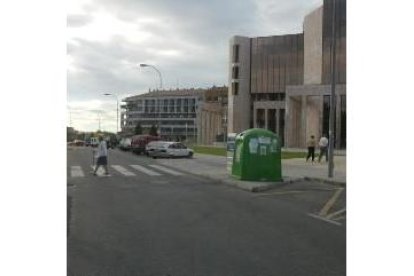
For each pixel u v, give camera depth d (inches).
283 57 3459.6
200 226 404.5
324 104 2480.3
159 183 766.5
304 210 496.1
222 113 4507.9
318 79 2844.5
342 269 275.1
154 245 333.1
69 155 1796.3
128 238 355.3
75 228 391.9
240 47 3587.6
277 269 275.3
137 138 1916.8
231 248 325.4
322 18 2824.8
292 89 2544.3
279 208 509.0
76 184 740.7
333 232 381.4
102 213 469.4
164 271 270.5
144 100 5383.9
